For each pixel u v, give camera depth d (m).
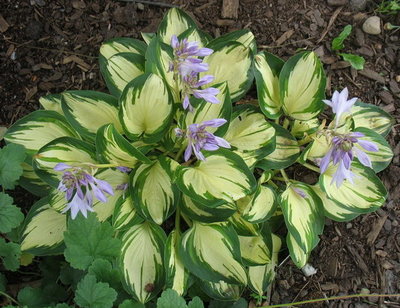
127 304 0.48
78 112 0.54
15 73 0.66
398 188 0.66
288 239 0.56
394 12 0.69
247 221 0.53
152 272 0.54
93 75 0.66
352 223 0.65
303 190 0.58
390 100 0.68
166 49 0.55
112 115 0.55
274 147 0.54
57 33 0.67
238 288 0.56
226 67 0.56
